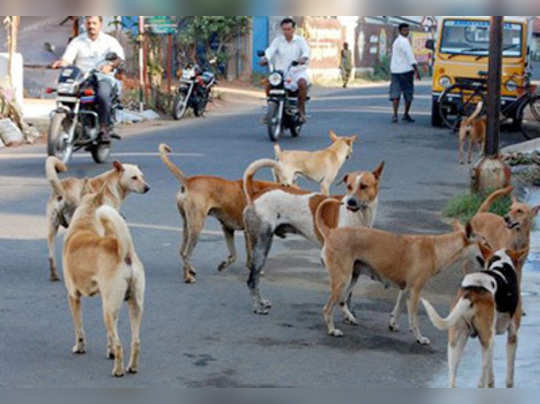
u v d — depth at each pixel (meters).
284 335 7.74
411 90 25.20
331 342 7.59
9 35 22.08
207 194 9.30
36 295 8.65
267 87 20.12
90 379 6.58
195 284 9.28
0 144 19.00
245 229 8.62
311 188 14.49
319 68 45.69
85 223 7.58
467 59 23.55
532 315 8.34
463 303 6.29
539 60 81.31
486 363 6.41
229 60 38.62
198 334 7.68
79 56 16.16
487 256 7.58
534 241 11.09
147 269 9.78
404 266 7.67
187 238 9.43
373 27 53.31
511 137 22.75
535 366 7.05
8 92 20.14
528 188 14.62
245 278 9.62
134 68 30.03
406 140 21.19
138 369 6.80
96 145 16.22
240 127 23.22
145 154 17.73
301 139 20.78
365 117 26.75
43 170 15.68
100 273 6.68
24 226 11.54
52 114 15.66
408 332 7.94
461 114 23.34
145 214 12.42
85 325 7.79
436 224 12.15
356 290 9.22
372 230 7.78
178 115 24.97
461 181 15.64
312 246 11.02
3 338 7.39
